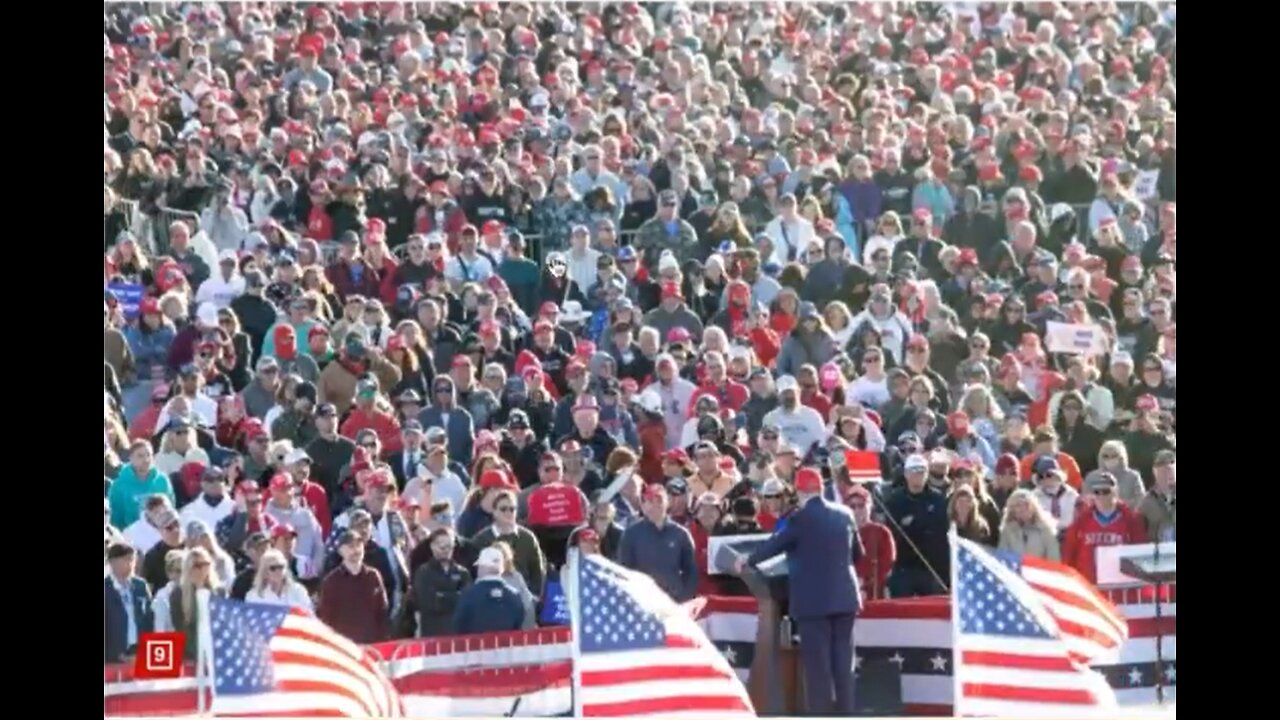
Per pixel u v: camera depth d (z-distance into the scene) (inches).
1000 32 2442.2
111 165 2007.9
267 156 2122.3
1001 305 2043.6
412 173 2161.7
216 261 2012.8
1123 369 1953.7
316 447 1772.9
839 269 2076.8
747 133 2265.0
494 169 2135.8
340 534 1672.0
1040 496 1765.5
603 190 2129.7
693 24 2396.7
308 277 1985.7
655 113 2284.7
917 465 1701.5
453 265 2060.8
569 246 2114.9
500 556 1595.7
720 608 1616.6
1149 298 2043.6
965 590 1514.5
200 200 2057.1
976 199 2223.2
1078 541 1729.8
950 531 1605.6
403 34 2327.8
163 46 2204.7
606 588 1485.0
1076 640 1546.5
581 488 1768.0
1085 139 2260.1
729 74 2341.3
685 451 1847.9
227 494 1724.9
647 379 1935.3
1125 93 2386.8
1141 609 1697.8
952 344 1995.6
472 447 1830.7
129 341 1895.9
